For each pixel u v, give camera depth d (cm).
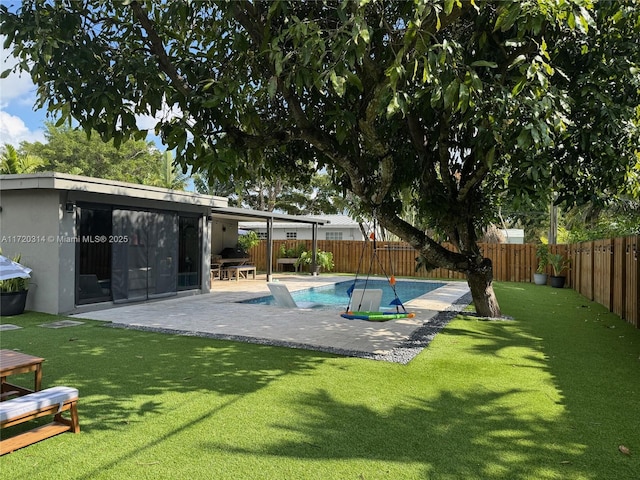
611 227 1336
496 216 963
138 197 1032
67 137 2912
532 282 1805
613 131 525
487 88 498
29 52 456
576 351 603
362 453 310
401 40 484
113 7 573
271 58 426
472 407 396
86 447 316
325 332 725
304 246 2280
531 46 517
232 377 479
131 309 975
